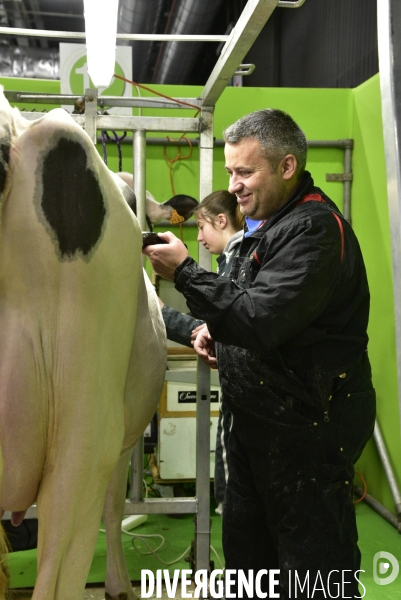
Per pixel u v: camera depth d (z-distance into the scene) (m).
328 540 1.33
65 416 1.02
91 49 1.71
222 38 1.92
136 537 2.34
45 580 1.00
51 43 5.58
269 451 1.37
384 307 2.76
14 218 0.94
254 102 3.02
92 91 1.89
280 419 1.34
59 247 0.97
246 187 1.37
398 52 0.57
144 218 1.97
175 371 2.54
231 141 1.38
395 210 0.57
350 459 1.36
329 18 3.69
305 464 1.34
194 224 3.00
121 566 1.83
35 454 1.03
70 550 1.06
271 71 4.72
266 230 1.41
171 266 1.33
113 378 1.11
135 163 1.96
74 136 0.99
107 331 1.08
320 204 1.34
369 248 2.91
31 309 0.98
